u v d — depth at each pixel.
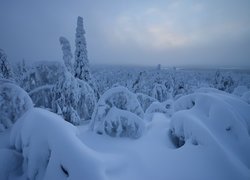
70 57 16.62
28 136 4.08
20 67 28.50
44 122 4.15
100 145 5.76
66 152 3.52
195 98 7.15
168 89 30.98
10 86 6.59
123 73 51.78
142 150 5.38
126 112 6.83
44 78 12.07
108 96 7.27
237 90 13.28
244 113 6.18
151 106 12.93
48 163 3.60
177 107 8.35
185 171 4.43
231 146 5.08
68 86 12.11
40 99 11.90
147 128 7.79
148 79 33.16
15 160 4.22
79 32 18.67
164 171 4.46
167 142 6.21
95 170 3.33
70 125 4.48
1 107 6.34
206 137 5.00
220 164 4.40
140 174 4.32
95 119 7.19
